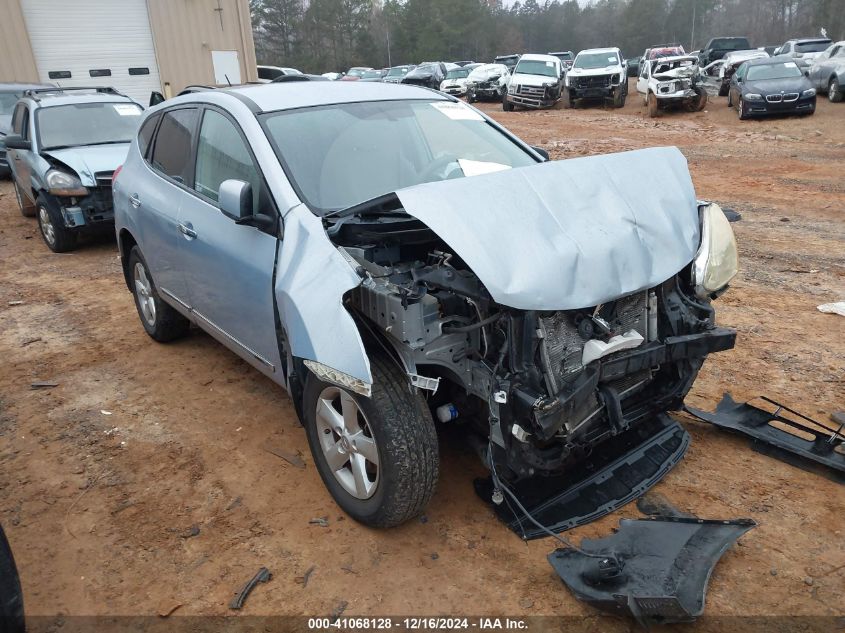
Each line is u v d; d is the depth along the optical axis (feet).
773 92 59.67
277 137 11.50
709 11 311.27
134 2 63.62
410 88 14.46
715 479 11.15
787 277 21.34
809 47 88.74
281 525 10.43
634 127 61.26
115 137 29.96
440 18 290.35
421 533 10.11
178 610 8.88
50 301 21.75
